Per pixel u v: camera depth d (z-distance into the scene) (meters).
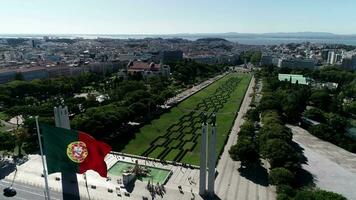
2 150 189.38
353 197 150.75
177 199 144.00
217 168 177.75
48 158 91.69
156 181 160.75
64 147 90.62
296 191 142.88
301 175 171.38
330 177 170.62
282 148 170.88
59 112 168.75
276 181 151.12
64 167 92.75
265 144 184.12
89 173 166.25
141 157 188.88
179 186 153.75
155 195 147.00
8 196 143.50
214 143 140.88
